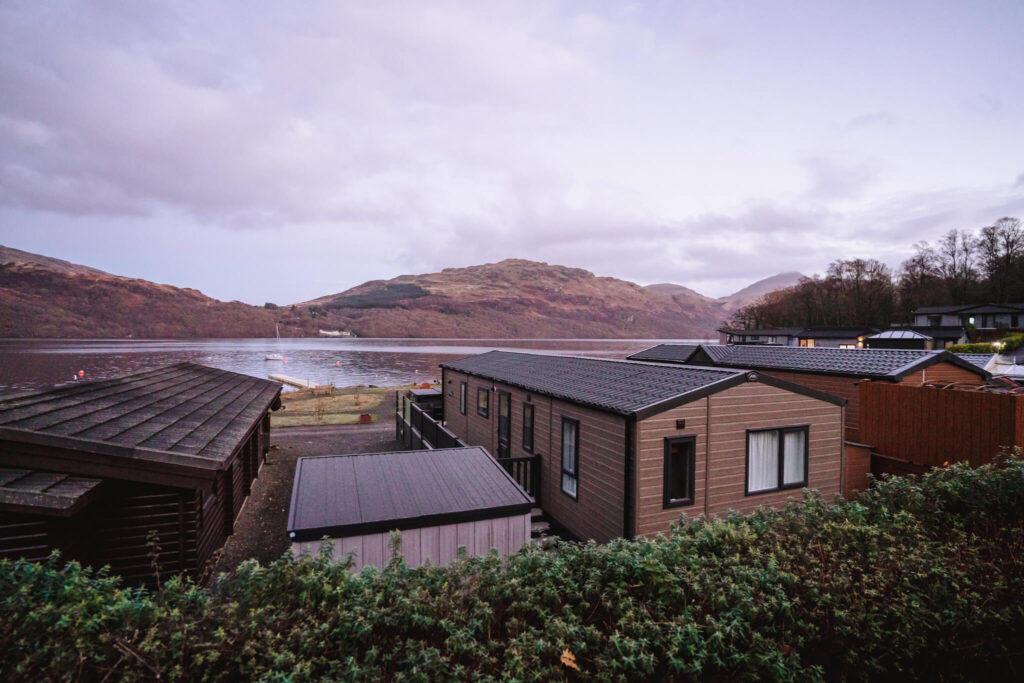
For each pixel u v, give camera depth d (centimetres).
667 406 902
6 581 339
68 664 288
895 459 1188
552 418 1180
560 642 351
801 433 1041
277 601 361
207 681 301
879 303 9025
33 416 757
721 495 959
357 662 330
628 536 888
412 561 700
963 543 496
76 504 669
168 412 1023
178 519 823
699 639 367
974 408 1042
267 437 1797
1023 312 5519
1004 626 412
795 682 366
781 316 10969
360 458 928
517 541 755
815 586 421
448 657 336
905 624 397
